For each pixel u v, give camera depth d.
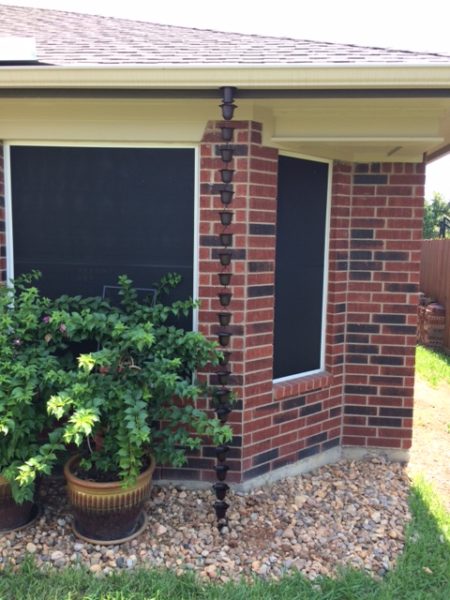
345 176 4.47
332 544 3.46
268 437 4.20
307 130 3.92
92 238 4.03
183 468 4.06
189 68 3.22
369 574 3.16
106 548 3.30
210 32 5.32
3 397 3.10
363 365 4.71
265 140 3.86
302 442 4.46
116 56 3.66
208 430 3.38
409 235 4.53
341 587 3.00
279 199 4.18
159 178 3.94
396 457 4.79
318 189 4.42
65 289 4.08
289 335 4.40
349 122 3.89
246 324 3.89
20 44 3.34
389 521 3.77
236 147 3.77
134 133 3.86
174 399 3.95
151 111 3.80
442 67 3.16
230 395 3.71
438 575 3.17
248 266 3.86
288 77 3.23
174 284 3.92
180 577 3.04
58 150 3.96
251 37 4.93
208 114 3.76
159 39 4.64
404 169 4.47
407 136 3.87
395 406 4.72
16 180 4.00
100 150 3.95
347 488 4.25
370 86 3.26
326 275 4.57
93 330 3.56
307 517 3.77
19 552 3.23
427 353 9.87
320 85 3.25
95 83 3.32
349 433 4.80
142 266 4.01
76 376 3.23
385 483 4.36
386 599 2.91
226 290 3.85
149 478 3.42
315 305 4.55
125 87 3.36
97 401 3.06
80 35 4.78
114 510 3.25
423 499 4.10
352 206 4.55
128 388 3.28
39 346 3.57
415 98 3.39
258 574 3.12
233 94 3.36
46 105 3.83
